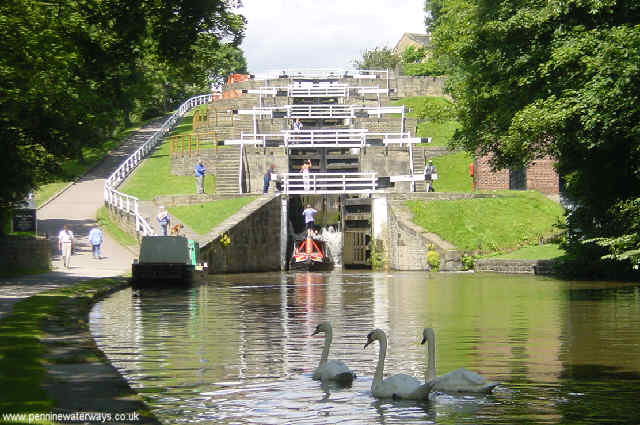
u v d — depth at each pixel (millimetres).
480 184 74875
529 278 47656
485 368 16938
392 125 89500
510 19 36812
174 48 36156
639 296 33750
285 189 68250
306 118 92312
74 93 38844
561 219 64062
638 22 34906
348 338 21859
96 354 16062
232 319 26766
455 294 36719
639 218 37094
